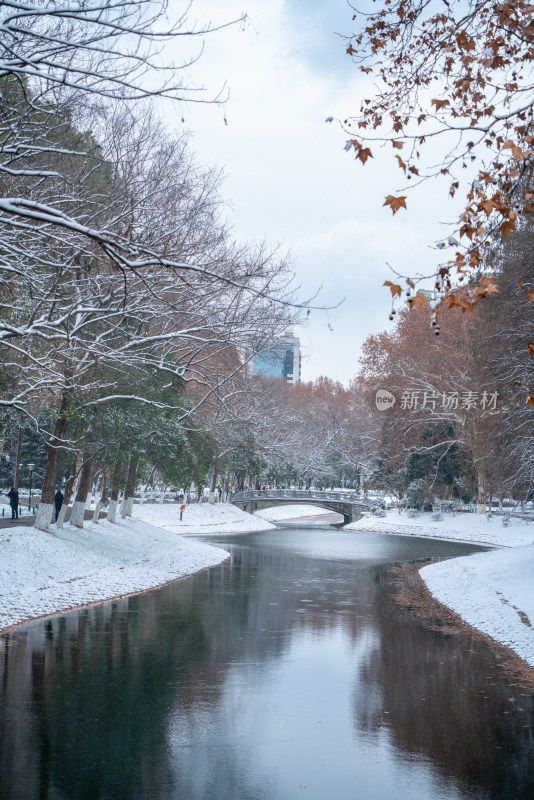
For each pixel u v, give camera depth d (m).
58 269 14.09
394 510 82.69
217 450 35.19
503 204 8.09
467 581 30.16
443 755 10.12
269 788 8.73
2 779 8.70
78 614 20.53
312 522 97.00
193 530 66.31
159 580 29.73
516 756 10.14
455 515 73.81
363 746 10.42
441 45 9.18
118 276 14.70
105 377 24.22
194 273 16.36
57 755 9.56
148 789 8.55
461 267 7.75
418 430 70.62
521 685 14.29
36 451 74.75
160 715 11.48
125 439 32.12
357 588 29.88
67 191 14.55
